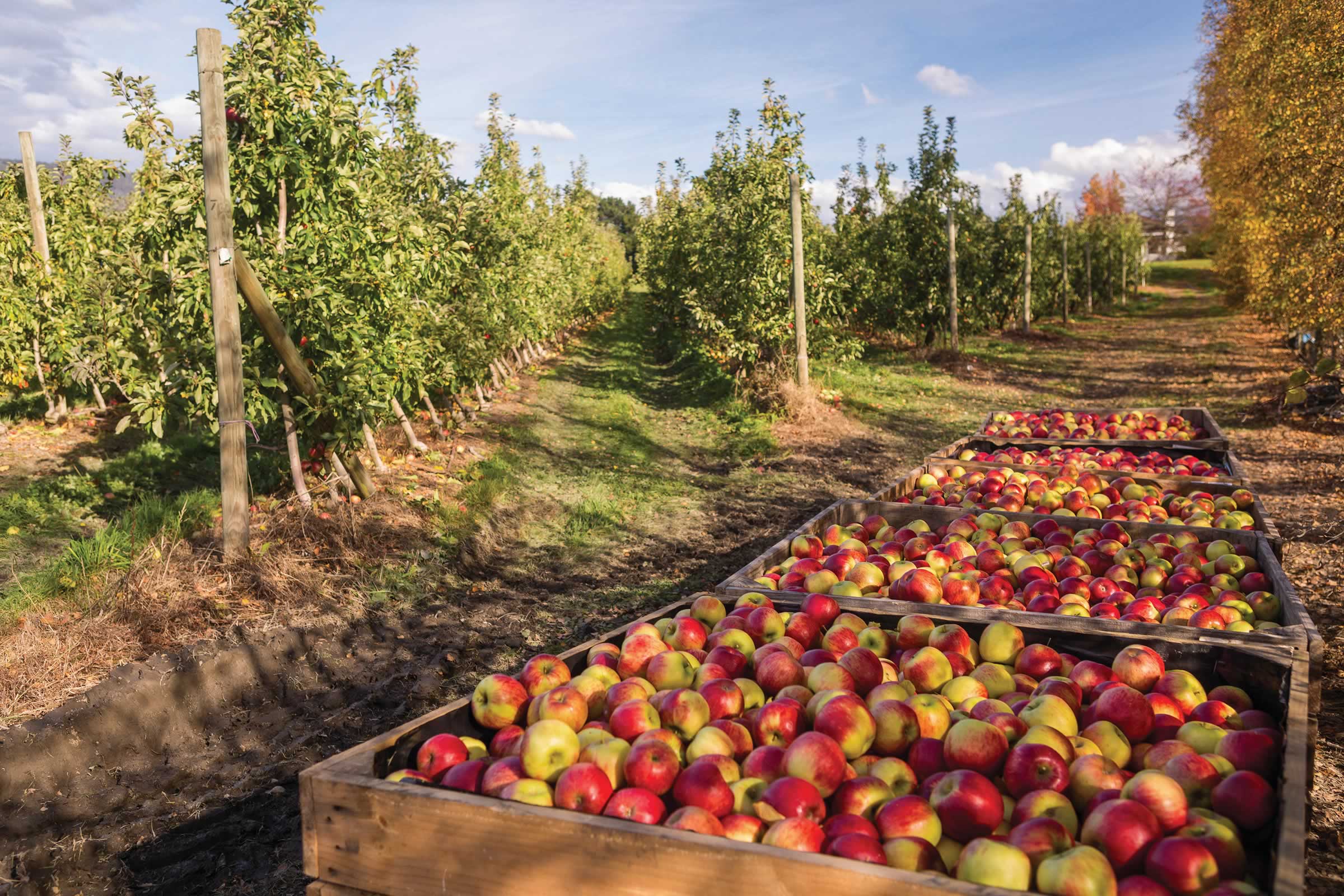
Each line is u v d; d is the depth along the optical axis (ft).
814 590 12.53
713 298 53.78
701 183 54.75
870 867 5.24
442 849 6.25
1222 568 13.58
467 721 8.41
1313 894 9.61
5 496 26.86
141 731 13.23
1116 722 7.92
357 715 14.84
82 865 10.59
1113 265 147.64
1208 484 19.07
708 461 39.29
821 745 6.88
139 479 30.19
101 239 43.50
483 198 43.57
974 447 27.61
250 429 25.75
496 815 6.07
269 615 17.33
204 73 18.81
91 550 18.19
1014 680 9.31
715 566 23.95
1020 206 95.30
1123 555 14.03
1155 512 17.30
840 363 65.05
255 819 11.73
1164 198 257.55
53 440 36.96
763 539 26.61
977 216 88.79
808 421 45.37
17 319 37.81
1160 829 6.06
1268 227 49.47
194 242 21.97
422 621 18.94
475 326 38.52
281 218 22.91
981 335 92.38
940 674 9.15
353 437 23.91
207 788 12.45
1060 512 18.17
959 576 12.34
